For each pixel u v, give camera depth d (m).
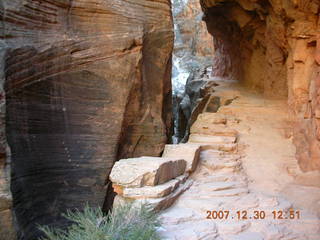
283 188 6.44
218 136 8.43
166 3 8.22
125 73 7.13
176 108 22.53
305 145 7.23
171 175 5.84
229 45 17.58
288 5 8.29
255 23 13.19
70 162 6.45
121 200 5.01
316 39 7.45
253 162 7.62
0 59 5.09
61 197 6.33
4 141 4.98
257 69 14.39
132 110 7.46
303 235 4.73
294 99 8.39
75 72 6.53
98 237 3.84
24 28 5.73
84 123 6.66
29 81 5.69
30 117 5.74
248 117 10.00
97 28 6.91
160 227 4.60
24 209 5.52
